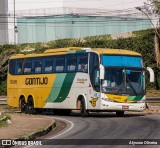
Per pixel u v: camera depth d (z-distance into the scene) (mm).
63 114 46844
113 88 38812
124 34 81812
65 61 43500
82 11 99812
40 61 46969
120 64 39375
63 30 99000
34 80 47625
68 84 42844
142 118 37094
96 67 39344
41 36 101188
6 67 87250
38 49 87250
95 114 46312
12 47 90125
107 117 39969
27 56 49031
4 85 87688
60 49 44469
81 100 41125
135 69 39750
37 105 47094
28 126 29297
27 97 48594
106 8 102500
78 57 41844
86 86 40438
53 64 45062
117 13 103750
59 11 99250
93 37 83125
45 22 100812
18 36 103125
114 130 27750
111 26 102750
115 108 38719
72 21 98875
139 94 39500
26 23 102938
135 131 26875
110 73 38969
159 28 76438
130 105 39062
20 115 40219
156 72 77062
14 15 103625
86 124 32406
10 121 32281
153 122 32781
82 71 41094
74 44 83562
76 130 28375
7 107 60594
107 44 80562
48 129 27984
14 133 25328
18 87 50188
